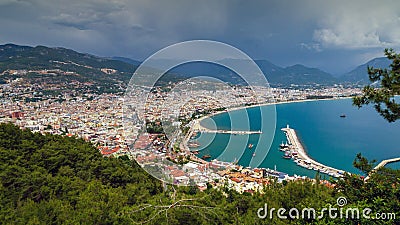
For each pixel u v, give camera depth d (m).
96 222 9.01
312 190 9.05
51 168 15.32
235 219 7.88
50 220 9.14
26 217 9.20
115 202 10.18
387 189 6.66
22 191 11.45
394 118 7.22
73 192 11.86
